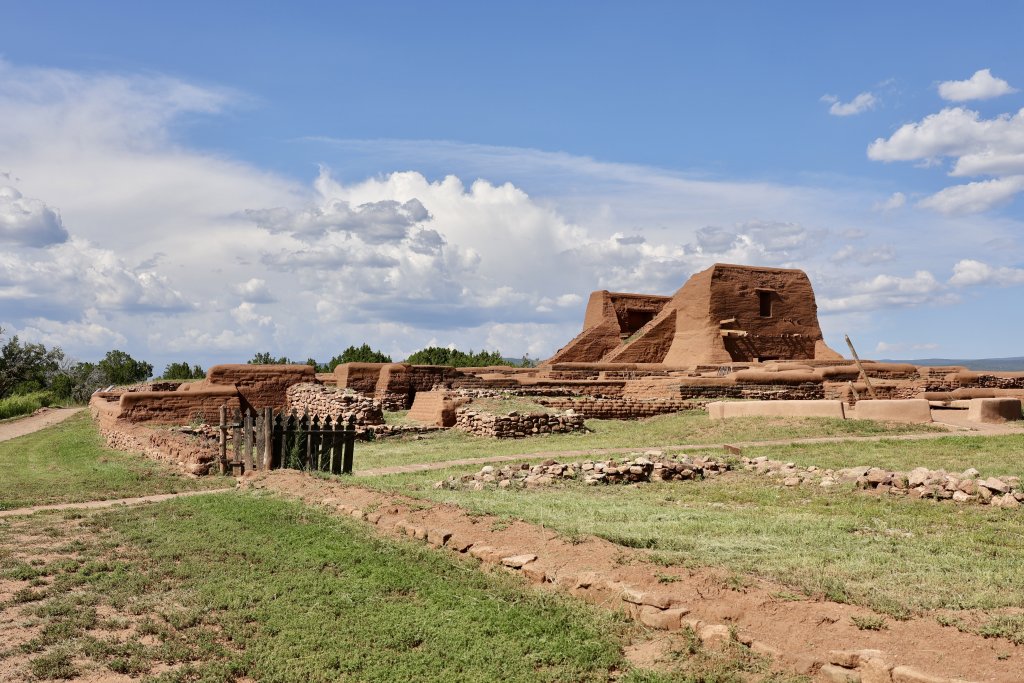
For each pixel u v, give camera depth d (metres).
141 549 11.86
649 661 7.09
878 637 6.60
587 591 8.62
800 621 7.05
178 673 7.37
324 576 9.95
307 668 7.47
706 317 49.75
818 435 23.78
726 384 37.25
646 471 17.19
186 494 17.08
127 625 8.66
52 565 10.95
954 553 9.45
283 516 13.34
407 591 9.34
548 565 9.35
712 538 10.41
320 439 18.84
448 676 7.20
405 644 7.91
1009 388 41.91
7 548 12.03
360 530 12.05
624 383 40.50
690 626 7.37
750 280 51.25
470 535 10.84
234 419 20.36
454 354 68.12
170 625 8.62
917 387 38.94
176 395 31.59
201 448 20.91
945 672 5.91
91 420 40.16
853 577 8.30
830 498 14.07
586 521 11.58
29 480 19.88
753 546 9.78
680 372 47.59
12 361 74.25
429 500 13.34
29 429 40.72
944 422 24.86
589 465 17.62
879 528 11.29
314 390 34.06
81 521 14.03
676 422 29.00
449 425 31.33
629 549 9.52
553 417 29.34
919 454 18.70
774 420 26.52
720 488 15.79
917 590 7.75
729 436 24.78
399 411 38.59
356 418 30.00
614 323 55.28
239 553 11.25
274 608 8.96
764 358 51.06
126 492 17.42
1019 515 11.96
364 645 7.91
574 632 7.75
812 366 46.12
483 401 31.66
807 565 8.77
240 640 8.16
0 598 9.62
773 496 14.50
